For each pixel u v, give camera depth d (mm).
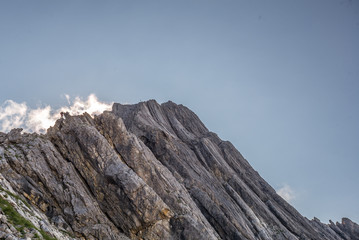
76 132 71812
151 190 66250
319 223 138250
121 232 61906
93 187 65500
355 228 145875
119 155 76000
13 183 52062
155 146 102625
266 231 88125
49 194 56375
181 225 64750
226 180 110438
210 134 159375
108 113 84062
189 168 99562
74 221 54906
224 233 77062
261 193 115250
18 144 62281
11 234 28500
